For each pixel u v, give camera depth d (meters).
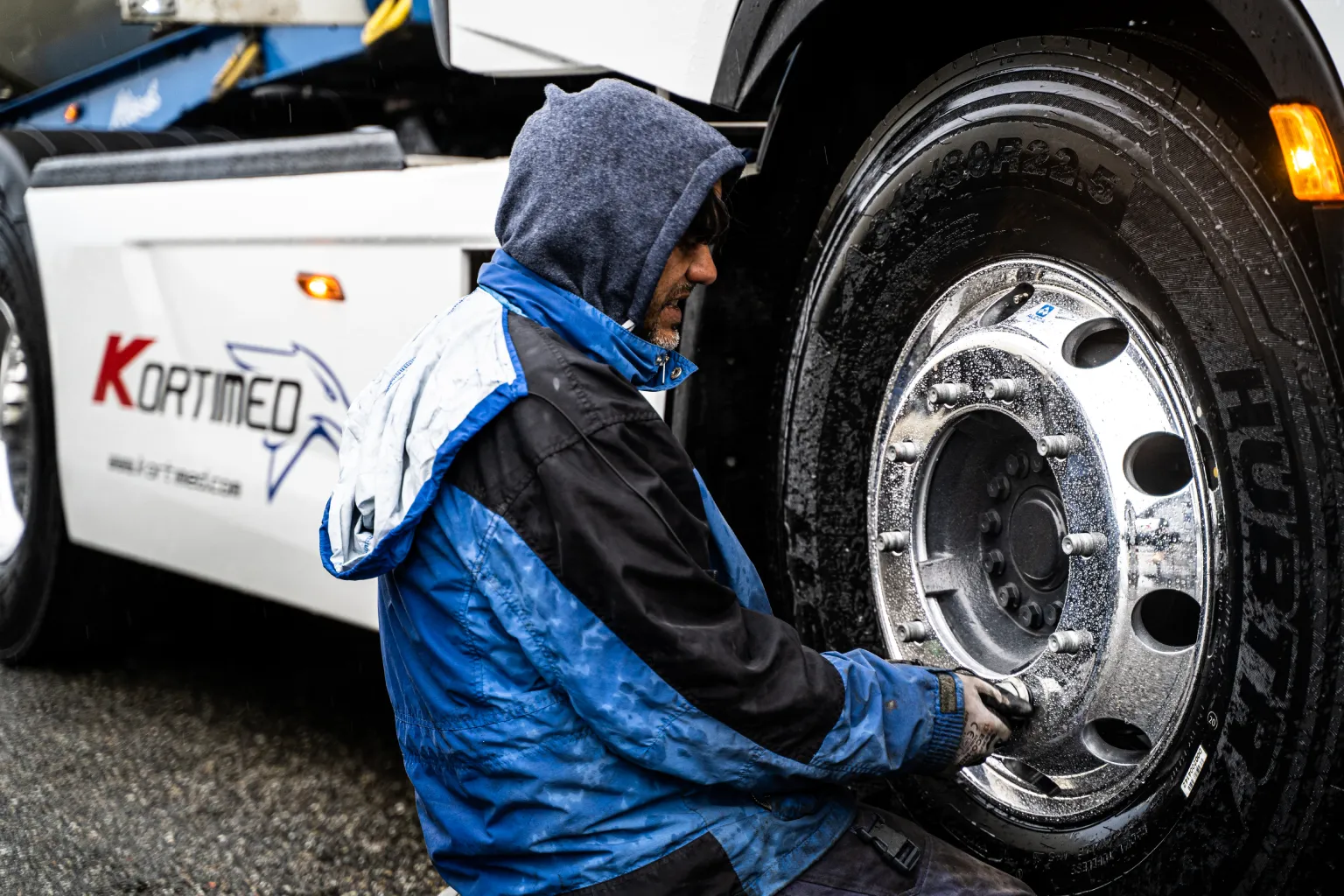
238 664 4.26
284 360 2.93
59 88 4.49
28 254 3.78
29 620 4.05
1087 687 1.67
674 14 2.08
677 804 1.45
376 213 2.67
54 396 3.69
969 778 1.89
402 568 1.47
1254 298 1.45
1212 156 1.49
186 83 4.11
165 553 3.35
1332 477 1.39
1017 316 1.79
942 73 1.88
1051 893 1.77
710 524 1.58
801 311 2.10
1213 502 1.53
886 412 2.04
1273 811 1.44
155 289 3.31
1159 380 1.59
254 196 2.99
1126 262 1.62
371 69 3.63
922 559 1.96
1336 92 1.32
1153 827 1.61
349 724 3.62
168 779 3.20
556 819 1.42
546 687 1.41
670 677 1.37
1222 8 1.44
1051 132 1.67
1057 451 1.69
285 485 2.95
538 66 2.38
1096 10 1.68
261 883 2.63
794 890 1.49
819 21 1.85
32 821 2.95
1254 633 1.46
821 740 1.44
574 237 1.47
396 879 2.64
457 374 1.43
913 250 1.94
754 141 2.29
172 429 3.26
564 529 1.36
